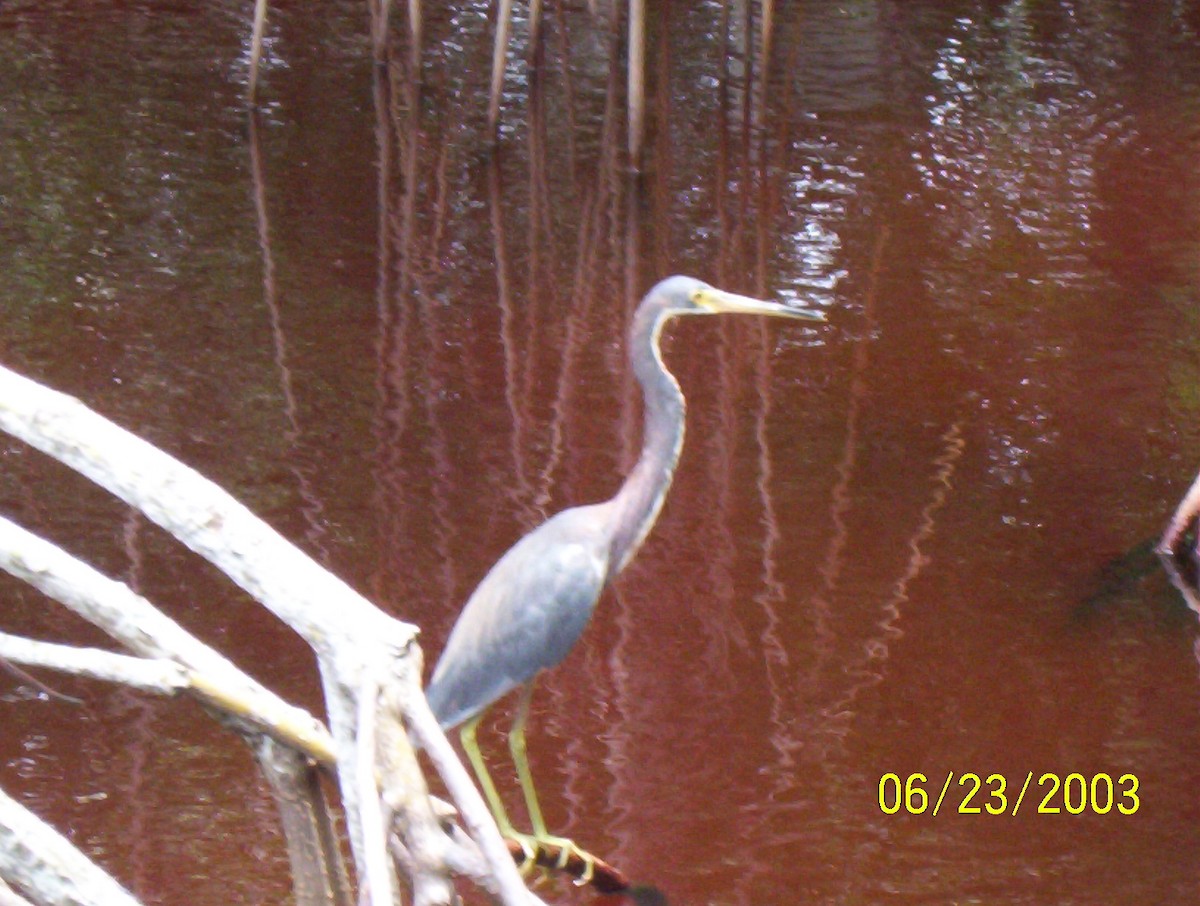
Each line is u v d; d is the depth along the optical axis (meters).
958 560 6.13
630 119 10.91
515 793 4.85
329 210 10.24
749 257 9.42
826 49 13.67
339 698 2.29
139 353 8.04
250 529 2.27
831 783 4.88
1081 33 13.86
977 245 9.41
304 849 2.72
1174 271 8.88
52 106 11.95
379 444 7.12
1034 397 7.47
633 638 5.69
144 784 4.84
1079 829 4.63
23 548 2.47
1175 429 7.11
